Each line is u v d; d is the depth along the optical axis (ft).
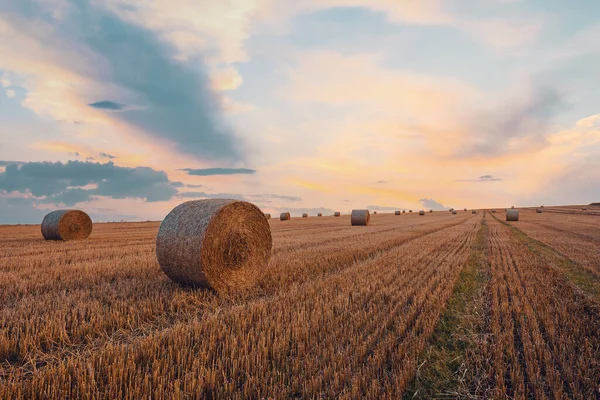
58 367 11.99
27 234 69.97
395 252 42.39
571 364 13.65
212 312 19.16
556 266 35.04
